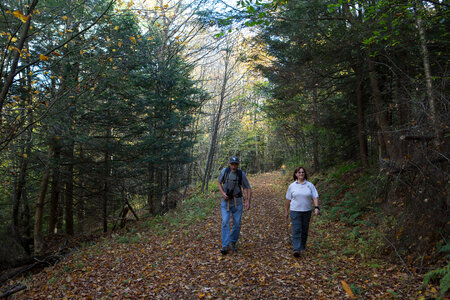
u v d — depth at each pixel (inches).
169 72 467.2
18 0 269.9
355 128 471.2
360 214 284.0
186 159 518.6
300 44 368.8
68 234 527.5
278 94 457.7
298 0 315.3
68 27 303.3
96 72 279.0
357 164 449.4
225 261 200.7
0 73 199.8
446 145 169.9
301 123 593.0
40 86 312.7
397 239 190.4
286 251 221.8
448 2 218.8
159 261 211.2
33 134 323.3
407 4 214.1
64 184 479.8
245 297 145.6
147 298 152.6
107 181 456.4
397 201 232.8
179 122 486.9
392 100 315.6
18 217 495.8
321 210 348.8
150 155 453.1
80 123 378.9
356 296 137.0
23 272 315.3
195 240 268.1
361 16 332.5
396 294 133.2
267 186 765.3
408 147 192.1
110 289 167.9
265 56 446.0
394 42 254.7
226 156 1300.4
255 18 229.8
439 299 120.1
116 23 324.5
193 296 151.6
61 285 185.0
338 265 183.3
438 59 267.9
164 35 490.0
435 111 178.4
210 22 320.8
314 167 666.2
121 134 471.2
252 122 1248.2
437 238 165.5
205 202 533.6
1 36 263.1
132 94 434.3
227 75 732.0
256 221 348.2
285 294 146.3
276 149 1296.8
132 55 327.3
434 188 171.0
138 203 663.1
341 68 376.8
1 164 335.3
